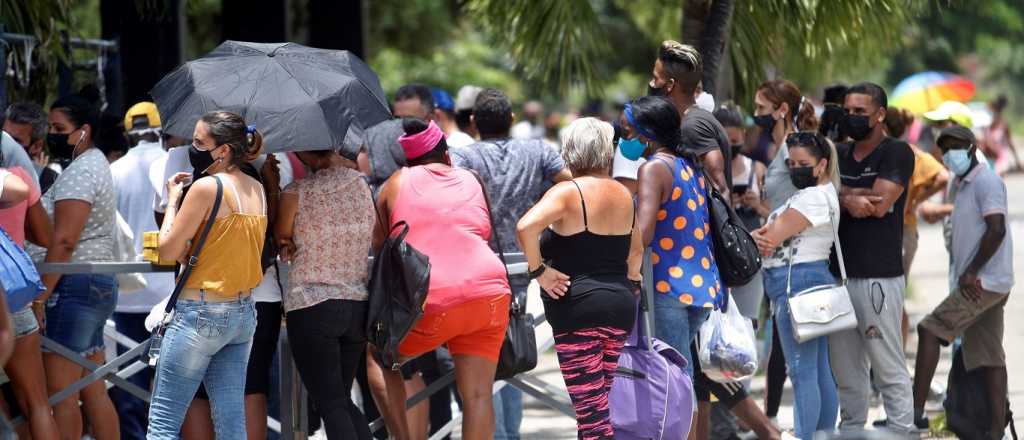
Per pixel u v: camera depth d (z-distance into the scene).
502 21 31.83
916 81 39.88
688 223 19.97
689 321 20.53
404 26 68.38
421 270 18.06
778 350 25.89
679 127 20.14
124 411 24.11
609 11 63.59
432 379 22.92
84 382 18.95
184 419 18.81
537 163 22.20
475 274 18.56
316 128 18.11
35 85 27.92
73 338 20.05
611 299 18.83
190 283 17.42
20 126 21.05
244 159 17.83
